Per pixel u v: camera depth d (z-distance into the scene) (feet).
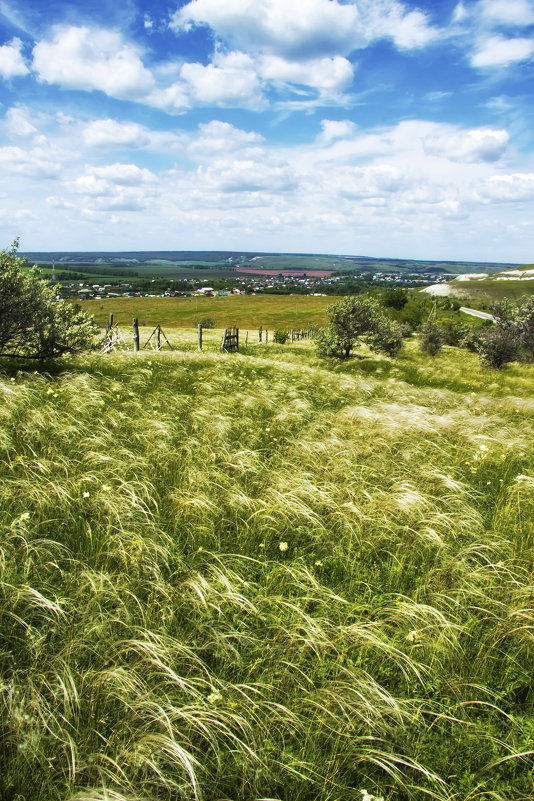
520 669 10.34
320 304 533.55
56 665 8.76
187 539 14.32
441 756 8.41
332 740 8.17
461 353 127.85
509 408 42.78
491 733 8.85
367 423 28.86
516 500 19.15
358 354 97.71
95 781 7.07
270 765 7.81
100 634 9.75
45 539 12.62
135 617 10.55
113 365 45.55
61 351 44.06
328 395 41.75
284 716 8.51
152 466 18.85
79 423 23.09
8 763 7.23
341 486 18.54
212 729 8.05
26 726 7.52
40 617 10.34
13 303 37.63
